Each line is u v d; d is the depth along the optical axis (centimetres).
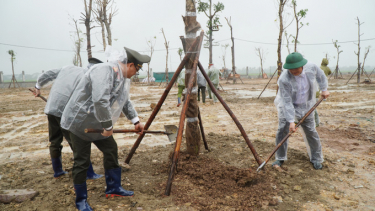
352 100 1134
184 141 555
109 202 311
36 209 295
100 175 387
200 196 326
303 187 347
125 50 294
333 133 590
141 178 380
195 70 379
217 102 1145
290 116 380
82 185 293
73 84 336
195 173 375
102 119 267
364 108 920
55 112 332
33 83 3512
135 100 1358
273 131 631
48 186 351
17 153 496
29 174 392
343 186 349
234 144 526
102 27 1845
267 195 326
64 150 508
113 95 289
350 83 2325
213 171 376
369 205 303
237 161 436
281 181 361
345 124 677
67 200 312
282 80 387
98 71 267
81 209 288
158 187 350
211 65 1160
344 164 415
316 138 399
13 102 1352
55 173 376
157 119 809
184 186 350
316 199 317
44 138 604
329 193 331
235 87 2239
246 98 1308
